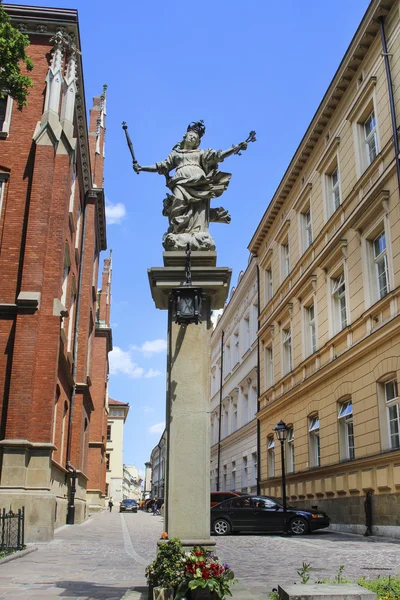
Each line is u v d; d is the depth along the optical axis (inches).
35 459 597.6
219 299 296.4
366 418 711.1
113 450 3166.8
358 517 712.4
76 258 957.8
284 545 573.9
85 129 928.3
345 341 797.2
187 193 313.7
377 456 660.7
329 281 876.0
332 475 801.6
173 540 238.1
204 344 284.8
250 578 339.0
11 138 709.3
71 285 904.3
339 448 791.1
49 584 309.0
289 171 1058.1
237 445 1504.7
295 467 973.2
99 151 1346.0
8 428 594.6
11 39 469.1
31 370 614.2
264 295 1277.1
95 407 1641.2
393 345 652.7
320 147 949.2
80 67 803.4
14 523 559.5
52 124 704.4
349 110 829.8
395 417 662.5
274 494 1089.4
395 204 673.0
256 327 1411.2
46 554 466.3
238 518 739.4
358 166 794.2
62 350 733.3
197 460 268.2
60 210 691.4
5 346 629.9
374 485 675.4
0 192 690.8
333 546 549.3
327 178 924.6
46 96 725.9
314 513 739.4
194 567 221.8
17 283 656.4
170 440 270.7
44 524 570.9
